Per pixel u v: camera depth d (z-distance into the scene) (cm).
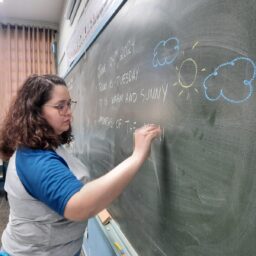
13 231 97
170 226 80
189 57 68
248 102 50
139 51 101
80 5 261
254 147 49
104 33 154
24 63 434
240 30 52
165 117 81
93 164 178
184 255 73
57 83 91
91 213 69
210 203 61
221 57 57
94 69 178
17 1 375
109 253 133
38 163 75
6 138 90
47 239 94
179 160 74
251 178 49
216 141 58
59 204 68
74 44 281
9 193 91
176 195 76
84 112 212
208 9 61
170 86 78
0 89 421
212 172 60
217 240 59
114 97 132
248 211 50
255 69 48
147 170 95
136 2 105
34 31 444
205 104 62
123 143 118
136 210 105
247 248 51
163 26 82
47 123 88
